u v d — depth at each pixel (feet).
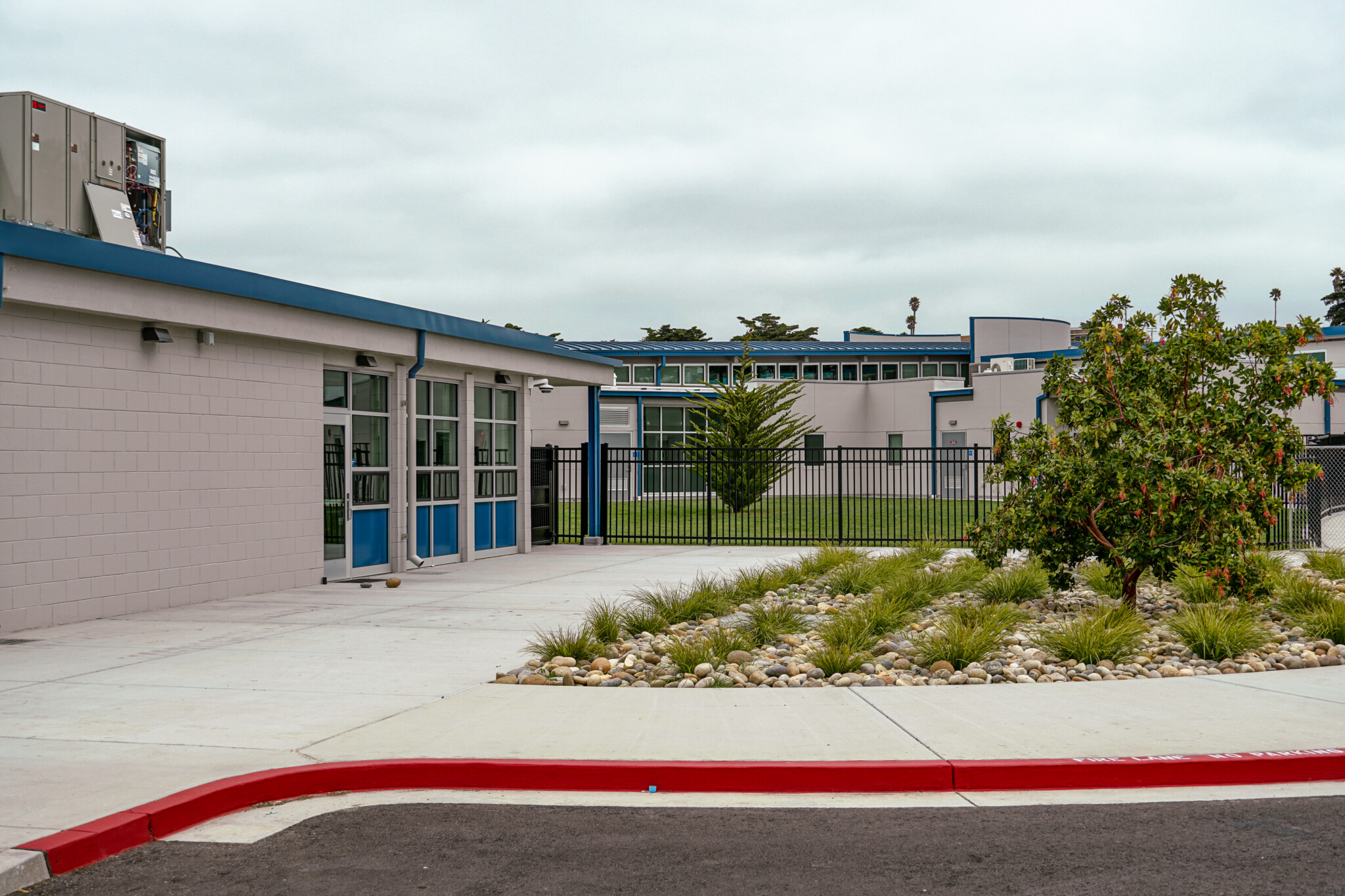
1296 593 38.27
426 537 58.29
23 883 14.94
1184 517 35.78
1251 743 21.03
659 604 38.29
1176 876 15.26
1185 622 32.55
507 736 21.70
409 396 56.13
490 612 39.78
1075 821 17.72
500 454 66.59
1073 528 38.99
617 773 19.56
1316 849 16.26
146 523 40.50
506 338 63.21
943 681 27.76
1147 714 23.56
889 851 16.39
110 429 39.06
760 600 42.80
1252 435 37.06
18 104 38.83
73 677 27.81
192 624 37.29
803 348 167.73
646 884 15.16
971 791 19.45
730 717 23.35
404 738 21.52
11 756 20.33
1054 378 40.06
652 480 139.44
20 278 34.30
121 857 16.21
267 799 18.79
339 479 51.96
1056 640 30.66
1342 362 118.32
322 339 48.32
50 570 36.65
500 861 16.10
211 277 41.65
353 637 34.06
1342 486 79.25
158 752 20.59
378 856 16.29
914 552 56.49
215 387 43.93
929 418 145.07
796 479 149.07
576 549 71.05
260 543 46.32
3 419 35.12
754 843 16.79
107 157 41.68
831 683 27.58
